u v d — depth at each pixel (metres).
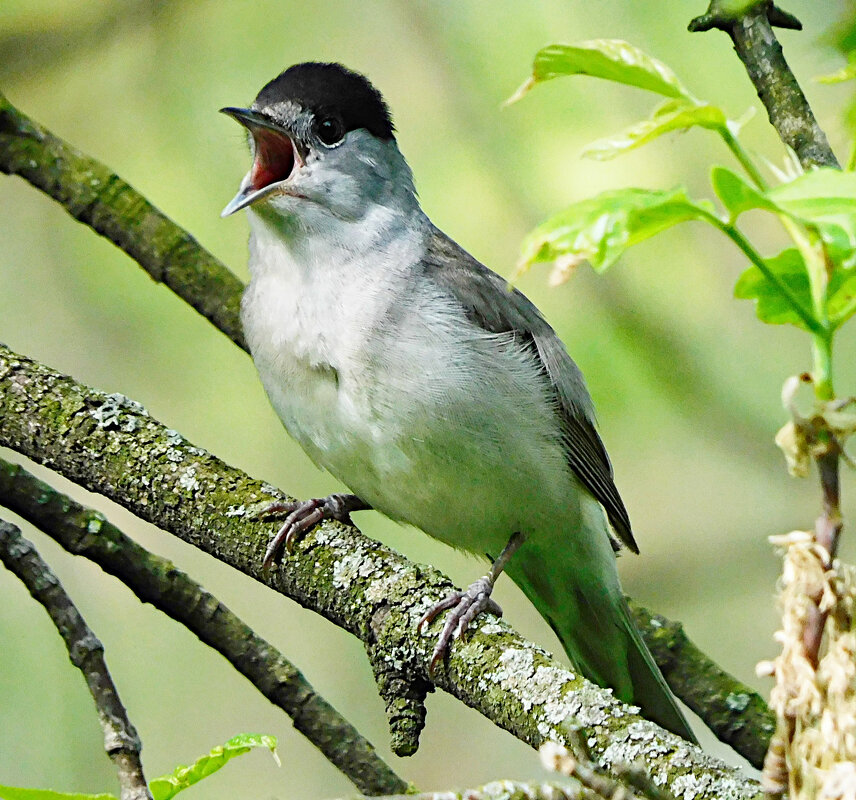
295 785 10.63
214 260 8.67
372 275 7.92
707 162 10.83
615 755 5.07
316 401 7.89
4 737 9.95
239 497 6.36
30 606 10.39
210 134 11.25
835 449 3.47
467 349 7.81
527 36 11.01
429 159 11.06
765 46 6.85
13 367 6.63
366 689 10.92
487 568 10.88
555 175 10.75
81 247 10.90
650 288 10.99
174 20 11.31
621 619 8.59
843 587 3.54
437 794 4.17
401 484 7.98
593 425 8.81
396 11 11.39
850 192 3.37
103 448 6.42
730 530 11.38
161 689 10.71
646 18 10.77
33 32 11.12
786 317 3.86
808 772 3.53
